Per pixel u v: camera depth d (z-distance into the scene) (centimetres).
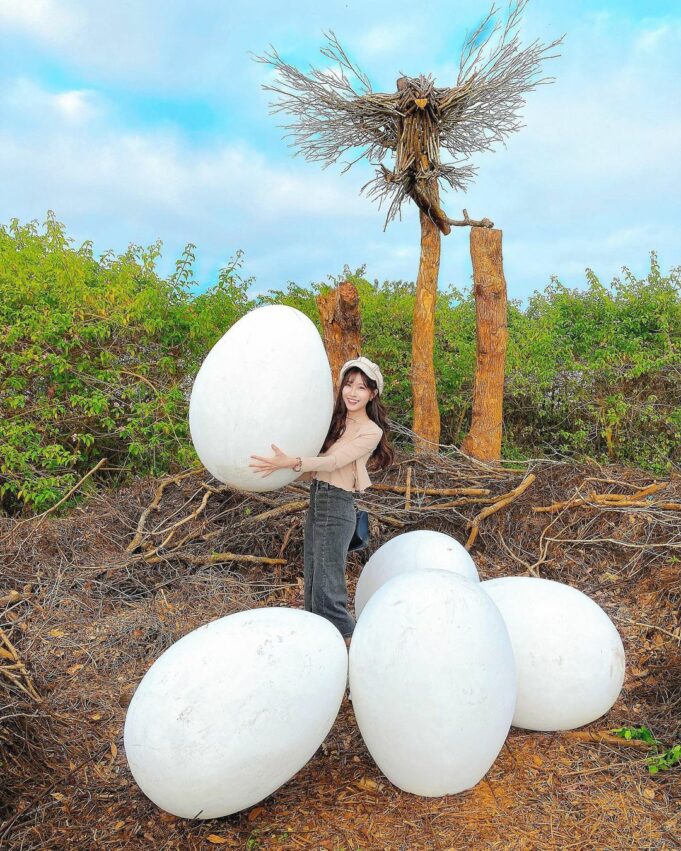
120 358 819
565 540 593
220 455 352
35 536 589
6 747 323
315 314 930
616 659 346
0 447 716
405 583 309
